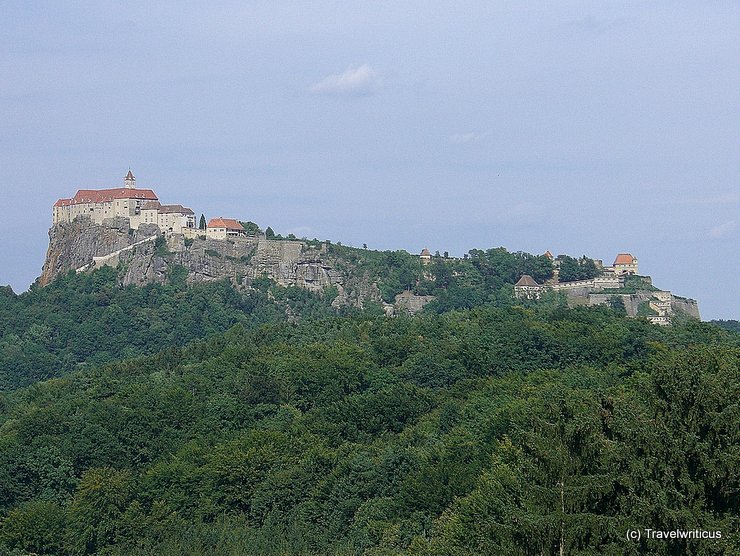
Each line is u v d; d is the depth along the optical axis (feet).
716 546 470.80
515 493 595.06
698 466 495.41
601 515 508.12
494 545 541.34
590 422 538.06
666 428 507.30
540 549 511.40
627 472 513.04
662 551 480.23
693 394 511.81
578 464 526.16
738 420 501.15
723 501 490.49
